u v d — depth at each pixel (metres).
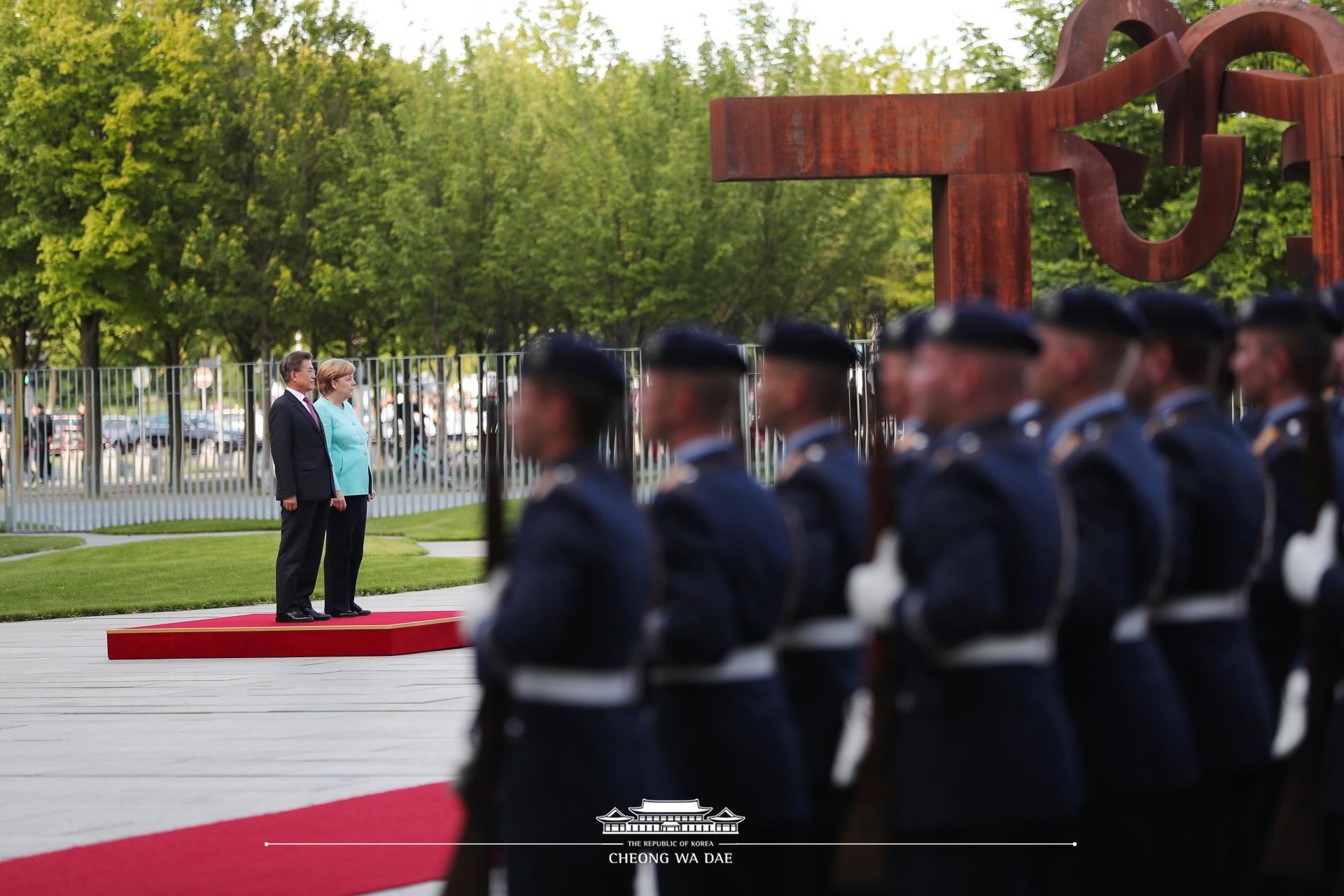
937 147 28.78
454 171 67.06
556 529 6.98
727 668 8.04
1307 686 8.50
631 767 7.18
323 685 19.86
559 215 66.69
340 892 10.36
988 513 7.16
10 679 21.27
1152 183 54.78
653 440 8.27
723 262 65.75
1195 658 8.77
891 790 7.59
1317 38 28.66
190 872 10.97
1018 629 7.32
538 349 7.37
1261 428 10.89
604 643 7.06
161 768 14.92
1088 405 8.24
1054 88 28.72
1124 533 7.91
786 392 8.79
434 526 46.91
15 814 13.09
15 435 51.28
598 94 72.19
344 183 68.94
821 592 8.51
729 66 67.56
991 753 7.34
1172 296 9.13
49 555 43.66
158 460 51.28
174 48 65.12
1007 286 28.88
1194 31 29.27
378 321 73.88
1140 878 8.28
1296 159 29.00
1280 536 9.56
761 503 7.99
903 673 7.63
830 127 28.64
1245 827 9.20
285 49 68.81
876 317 10.18
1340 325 9.69
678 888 7.98
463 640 23.42
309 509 23.69
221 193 66.75
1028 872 7.60
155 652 22.91
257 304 67.31
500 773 7.37
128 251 66.00
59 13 65.12
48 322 72.19
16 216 67.50
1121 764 8.11
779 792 7.99
